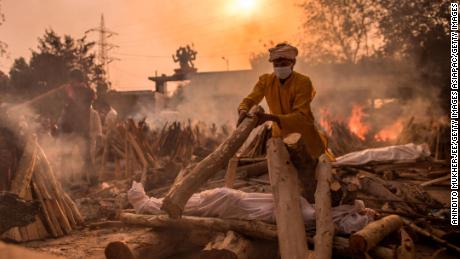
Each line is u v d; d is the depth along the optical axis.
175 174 9.30
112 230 5.94
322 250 3.83
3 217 5.03
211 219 4.48
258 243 4.33
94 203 7.11
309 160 4.49
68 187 8.64
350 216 4.35
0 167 5.47
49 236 5.60
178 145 12.27
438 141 13.34
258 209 4.39
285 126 4.64
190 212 4.74
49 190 5.94
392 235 4.41
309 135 4.72
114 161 11.30
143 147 10.94
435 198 8.01
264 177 7.98
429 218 5.95
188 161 10.23
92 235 5.71
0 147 5.57
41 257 4.22
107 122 11.52
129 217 5.08
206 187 7.80
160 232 4.67
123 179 10.21
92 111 9.36
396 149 10.38
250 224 4.28
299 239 3.88
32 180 5.79
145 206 5.10
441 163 10.41
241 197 4.47
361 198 6.92
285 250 3.83
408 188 7.45
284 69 4.67
